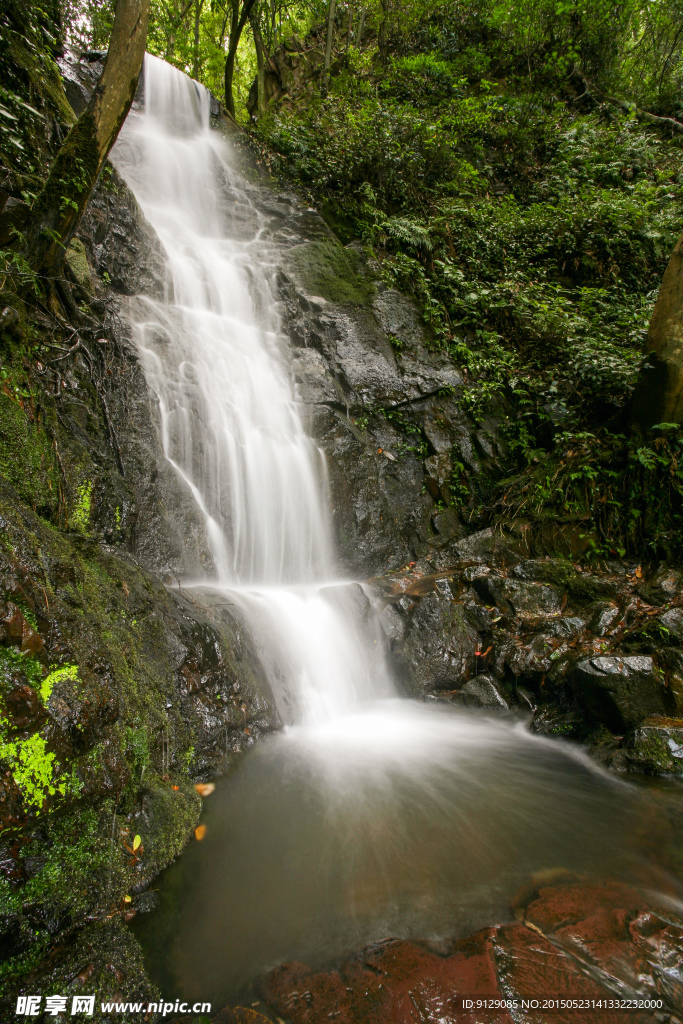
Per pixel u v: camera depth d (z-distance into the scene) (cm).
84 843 269
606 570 646
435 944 256
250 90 1573
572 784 414
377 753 450
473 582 632
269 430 670
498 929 264
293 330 803
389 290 897
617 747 451
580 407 823
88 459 477
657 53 1703
